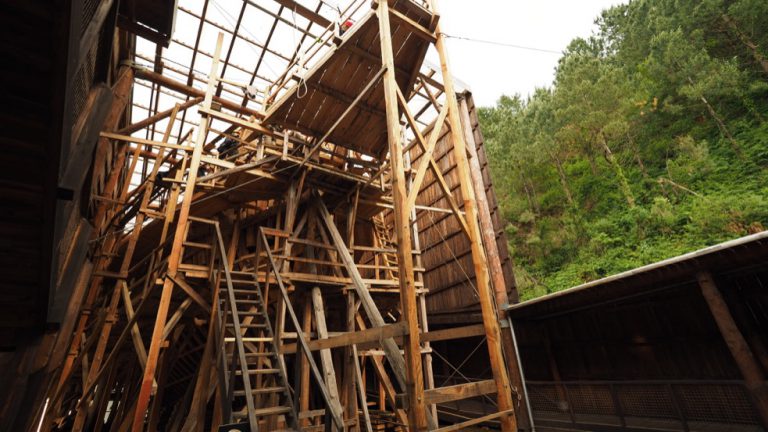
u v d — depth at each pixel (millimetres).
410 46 6633
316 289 7484
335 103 7438
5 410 3188
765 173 15797
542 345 9531
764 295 6027
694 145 19125
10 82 2127
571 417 7035
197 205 8727
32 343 3609
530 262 23203
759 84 18797
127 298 7352
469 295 10031
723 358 6547
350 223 8938
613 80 23344
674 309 7250
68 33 1990
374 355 7590
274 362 5340
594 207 22266
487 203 9797
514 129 29234
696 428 5387
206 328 8062
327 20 7926
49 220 2684
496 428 8453
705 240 14750
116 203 8117
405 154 10320
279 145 8844
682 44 21547
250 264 9484
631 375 7801
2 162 2344
